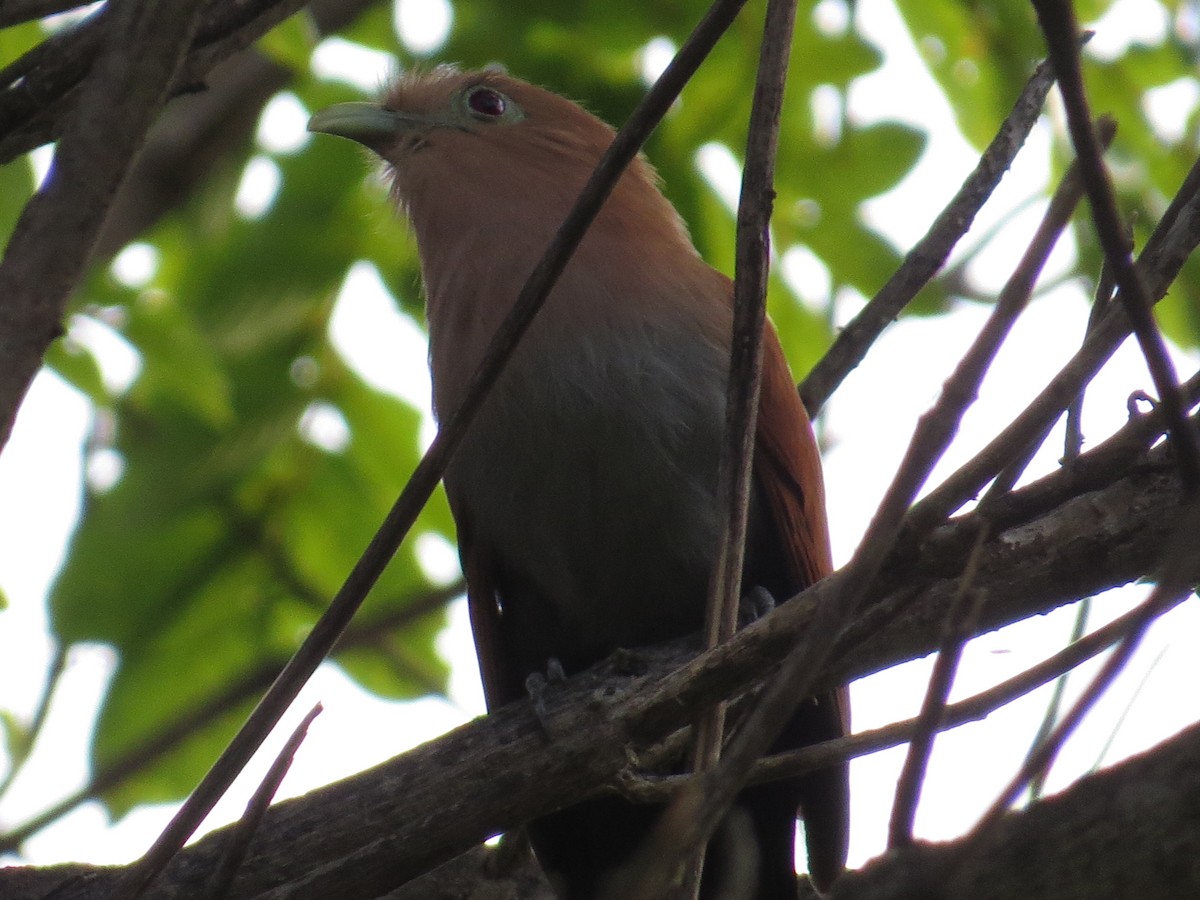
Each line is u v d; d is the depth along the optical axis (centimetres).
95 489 1306
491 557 933
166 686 1320
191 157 1387
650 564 895
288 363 1338
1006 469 536
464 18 1335
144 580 1322
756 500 898
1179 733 423
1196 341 1216
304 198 1334
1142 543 610
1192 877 404
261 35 698
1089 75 1256
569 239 532
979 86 1241
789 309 1260
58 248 475
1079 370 488
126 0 487
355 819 671
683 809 425
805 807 827
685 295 890
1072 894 411
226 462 1318
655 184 1036
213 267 1326
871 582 480
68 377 1184
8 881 682
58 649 1295
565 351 857
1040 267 439
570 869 845
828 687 636
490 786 660
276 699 520
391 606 1278
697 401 868
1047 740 396
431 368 931
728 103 1250
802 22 1245
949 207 681
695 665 573
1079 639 506
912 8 1245
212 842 685
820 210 1257
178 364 1170
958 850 396
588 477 868
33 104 638
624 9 1271
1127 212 1230
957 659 429
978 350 436
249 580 1345
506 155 966
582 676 727
